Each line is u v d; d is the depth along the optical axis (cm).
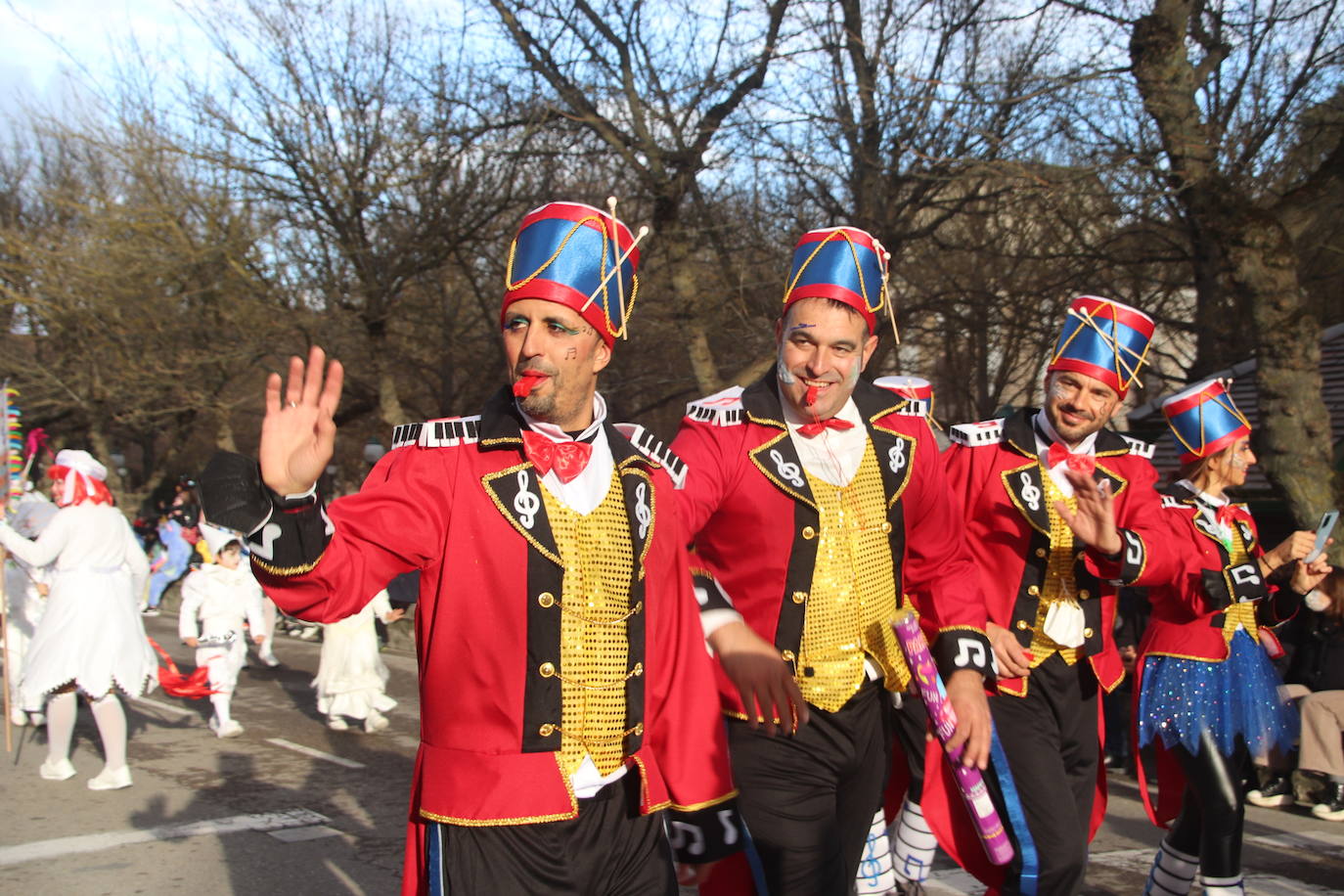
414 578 1066
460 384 2234
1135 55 923
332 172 1728
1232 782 434
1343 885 534
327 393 214
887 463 341
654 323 1603
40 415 2664
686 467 303
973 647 343
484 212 1786
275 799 689
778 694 273
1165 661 453
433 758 241
